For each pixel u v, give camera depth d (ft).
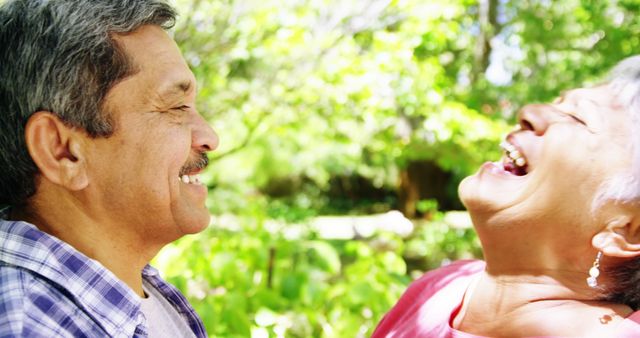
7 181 4.61
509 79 25.59
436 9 15.55
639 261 5.20
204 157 5.11
